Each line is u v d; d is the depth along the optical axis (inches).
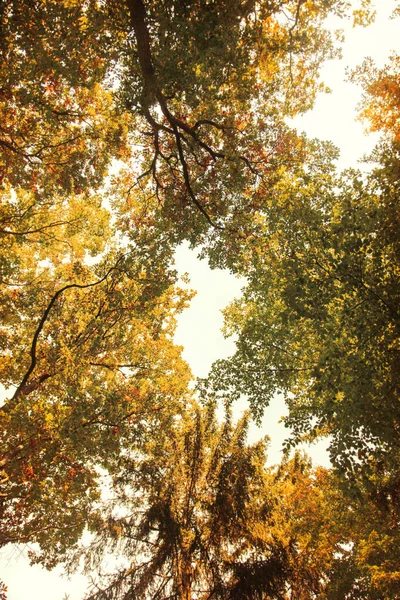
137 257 553.9
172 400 596.4
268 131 537.0
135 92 422.0
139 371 615.2
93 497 498.9
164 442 596.7
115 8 373.7
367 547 562.6
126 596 510.0
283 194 429.1
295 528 660.7
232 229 556.1
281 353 525.0
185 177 515.2
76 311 558.3
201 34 361.4
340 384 340.8
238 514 553.9
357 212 342.0
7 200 587.5
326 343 378.0
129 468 597.9
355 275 351.6
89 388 475.2
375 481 415.2
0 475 394.0
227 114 534.0
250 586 505.7
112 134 525.3
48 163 522.0
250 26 410.6
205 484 597.0
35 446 381.1
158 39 393.7
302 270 375.6
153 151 585.0
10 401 405.1
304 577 550.0
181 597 499.5
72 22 345.4
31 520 477.7
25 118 480.7
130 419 539.8
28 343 560.1
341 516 639.8
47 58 354.0
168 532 536.4
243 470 585.6
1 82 401.1
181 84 418.3
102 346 572.4
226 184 545.3
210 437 632.4
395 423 332.8
